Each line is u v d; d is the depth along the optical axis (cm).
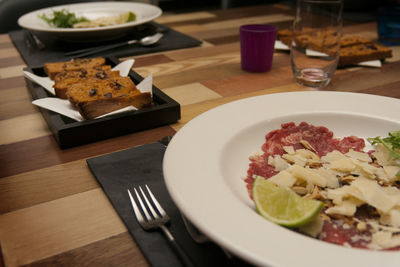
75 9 173
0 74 120
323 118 77
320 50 103
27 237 53
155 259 48
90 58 123
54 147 77
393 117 75
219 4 342
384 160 65
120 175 66
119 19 157
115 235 53
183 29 172
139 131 83
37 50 142
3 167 70
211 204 48
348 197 55
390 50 126
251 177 63
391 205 52
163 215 55
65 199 61
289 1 229
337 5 98
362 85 108
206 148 62
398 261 39
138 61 130
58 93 94
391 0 180
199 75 118
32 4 207
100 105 81
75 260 49
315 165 65
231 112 75
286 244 41
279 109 78
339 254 40
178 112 86
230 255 49
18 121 89
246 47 117
